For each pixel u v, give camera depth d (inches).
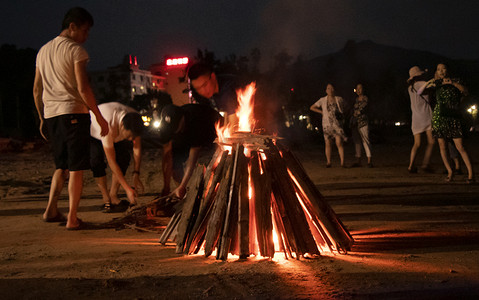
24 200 255.0
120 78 3390.7
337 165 436.1
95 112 166.7
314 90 1529.3
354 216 177.6
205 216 123.0
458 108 277.4
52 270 105.1
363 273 96.7
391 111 1972.2
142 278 96.7
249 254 111.2
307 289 86.5
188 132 157.6
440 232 140.6
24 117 1453.0
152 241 141.7
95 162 207.5
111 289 89.4
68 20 169.8
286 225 116.4
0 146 761.0
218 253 112.6
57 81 166.4
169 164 174.2
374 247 124.4
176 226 134.9
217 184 126.8
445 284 86.3
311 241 115.3
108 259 116.0
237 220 116.4
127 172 399.9
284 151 126.1
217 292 86.1
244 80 163.6
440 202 206.4
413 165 351.6
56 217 184.1
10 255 122.2
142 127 212.5
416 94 342.6
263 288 87.9
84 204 235.6
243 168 119.8
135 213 177.8
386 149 695.7
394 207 197.0
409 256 111.5
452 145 323.0
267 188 118.2
